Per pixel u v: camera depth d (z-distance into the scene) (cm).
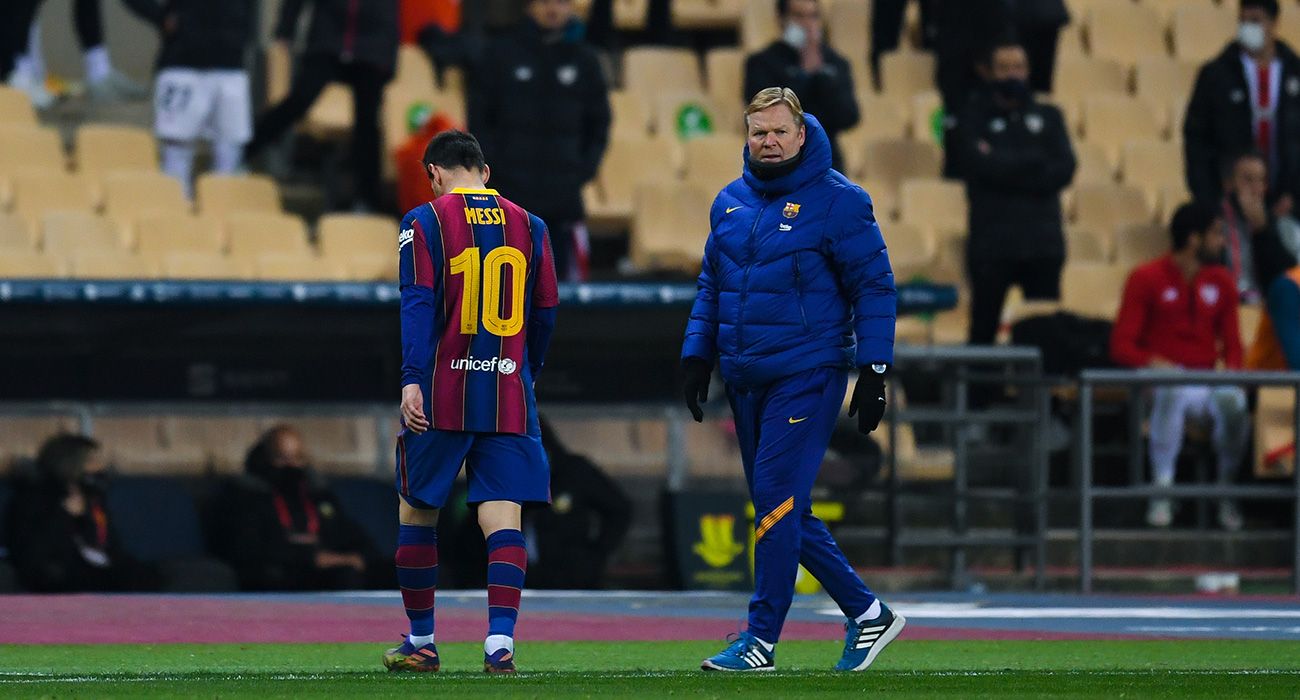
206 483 4206
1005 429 4834
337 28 5247
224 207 5275
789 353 2202
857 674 2056
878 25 6316
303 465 4066
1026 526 4256
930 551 4456
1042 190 4903
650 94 6131
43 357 4428
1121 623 3178
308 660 2378
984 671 2136
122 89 6047
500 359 2172
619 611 3359
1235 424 4491
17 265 4688
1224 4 7106
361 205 5369
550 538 4097
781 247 2205
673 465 4419
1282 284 4381
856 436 4278
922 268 5419
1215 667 2309
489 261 2169
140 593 3822
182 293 3944
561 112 4756
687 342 2289
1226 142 5394
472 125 4784
